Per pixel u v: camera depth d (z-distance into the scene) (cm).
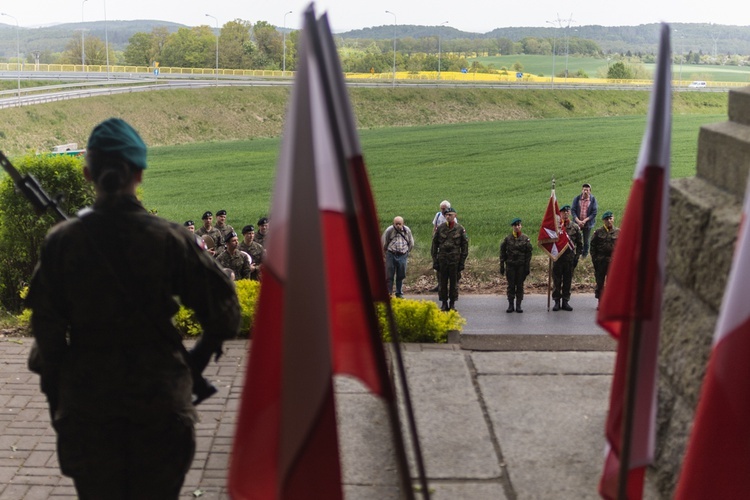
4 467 538
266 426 225
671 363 413
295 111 217
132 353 306
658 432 414
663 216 259
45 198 339
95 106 7712
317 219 217
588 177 4925
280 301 222
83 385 304
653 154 254
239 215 3947
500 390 530
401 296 1898
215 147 7262
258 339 225
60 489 512
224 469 534
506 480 429
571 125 8356
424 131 8019
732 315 245
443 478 432
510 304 1775
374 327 237
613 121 8806
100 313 304
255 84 9425
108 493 311
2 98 7512
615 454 291
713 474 249
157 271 307
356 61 15238
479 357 587
